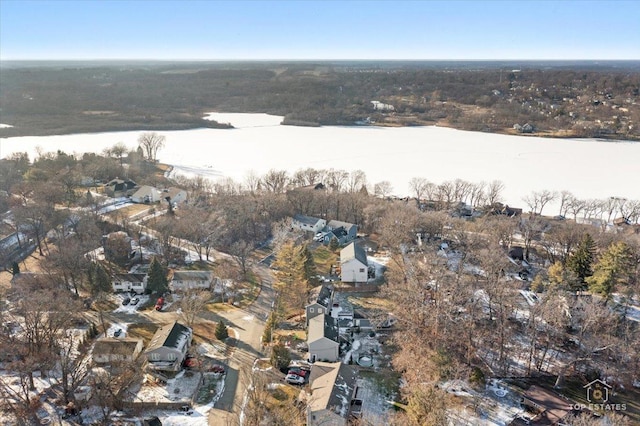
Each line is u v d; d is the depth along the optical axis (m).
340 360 61.31
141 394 53.72
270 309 74.56
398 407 52.72
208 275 81.19
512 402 53.94
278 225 104.62
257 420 48.06
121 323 69.75
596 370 58.38
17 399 52.00
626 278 77.06
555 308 63.69
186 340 61.91
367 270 84.56
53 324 61.41
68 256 78.56
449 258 91.00
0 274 83.38
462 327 63.66
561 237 95.50
